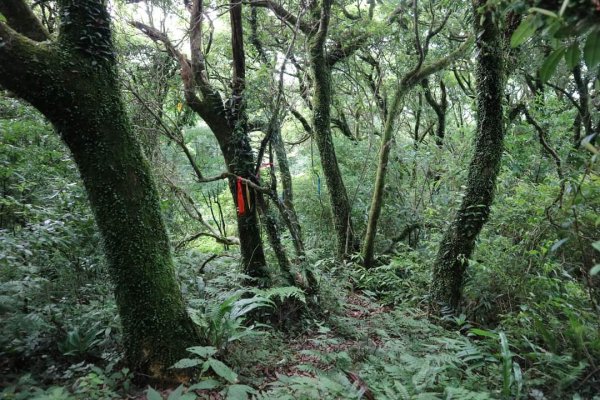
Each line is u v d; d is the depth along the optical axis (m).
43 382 3.24
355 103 9.73
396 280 6.29
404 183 8.98
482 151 4.95
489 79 4.71
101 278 4.71
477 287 5.00
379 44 7.73
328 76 7.04
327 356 3.89
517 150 6.81
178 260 5.73
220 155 9.06
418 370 3.47
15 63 2.80
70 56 3.02
